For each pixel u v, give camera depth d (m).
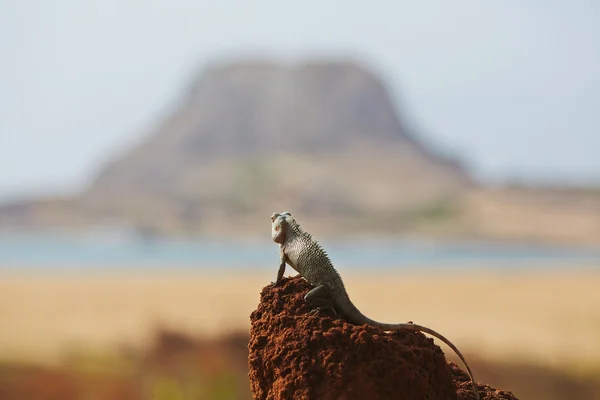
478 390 15.54
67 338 68.50
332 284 14.46
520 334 67.81
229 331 63.72
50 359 58.38
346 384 13.21
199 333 64.12
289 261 15.13
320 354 13.50
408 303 93.19
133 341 66.19
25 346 63.66
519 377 50.31
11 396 50.47
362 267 175.88
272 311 14.62
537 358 54.72
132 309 90.31
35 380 52.53
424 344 14.36
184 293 110.62
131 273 153.62
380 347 13.44
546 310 87.38
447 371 14.18
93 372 55.28
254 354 14.48
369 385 13.18
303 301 14.53
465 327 72.94
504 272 157.38
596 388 49.53
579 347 60.62
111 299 102.19
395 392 13.23
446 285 120.12
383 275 144.12
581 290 112.00
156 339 64.44
